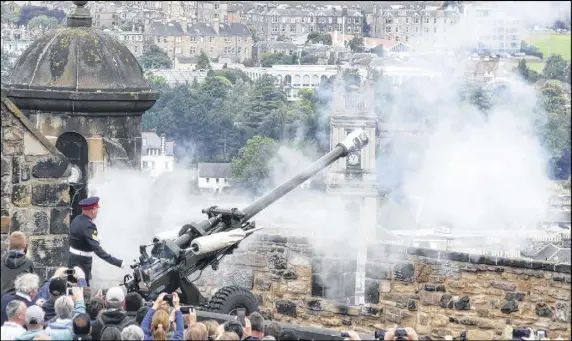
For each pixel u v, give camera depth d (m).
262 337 52.16
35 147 63.72
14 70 78.69
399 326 65.56
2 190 63.56
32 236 63.91
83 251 63.16
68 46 78.31
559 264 62.78
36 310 52.28
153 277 59.44
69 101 77.50
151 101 79.31
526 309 63.47
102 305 53.88
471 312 64.25
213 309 59.69
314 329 55.88
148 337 52.66
